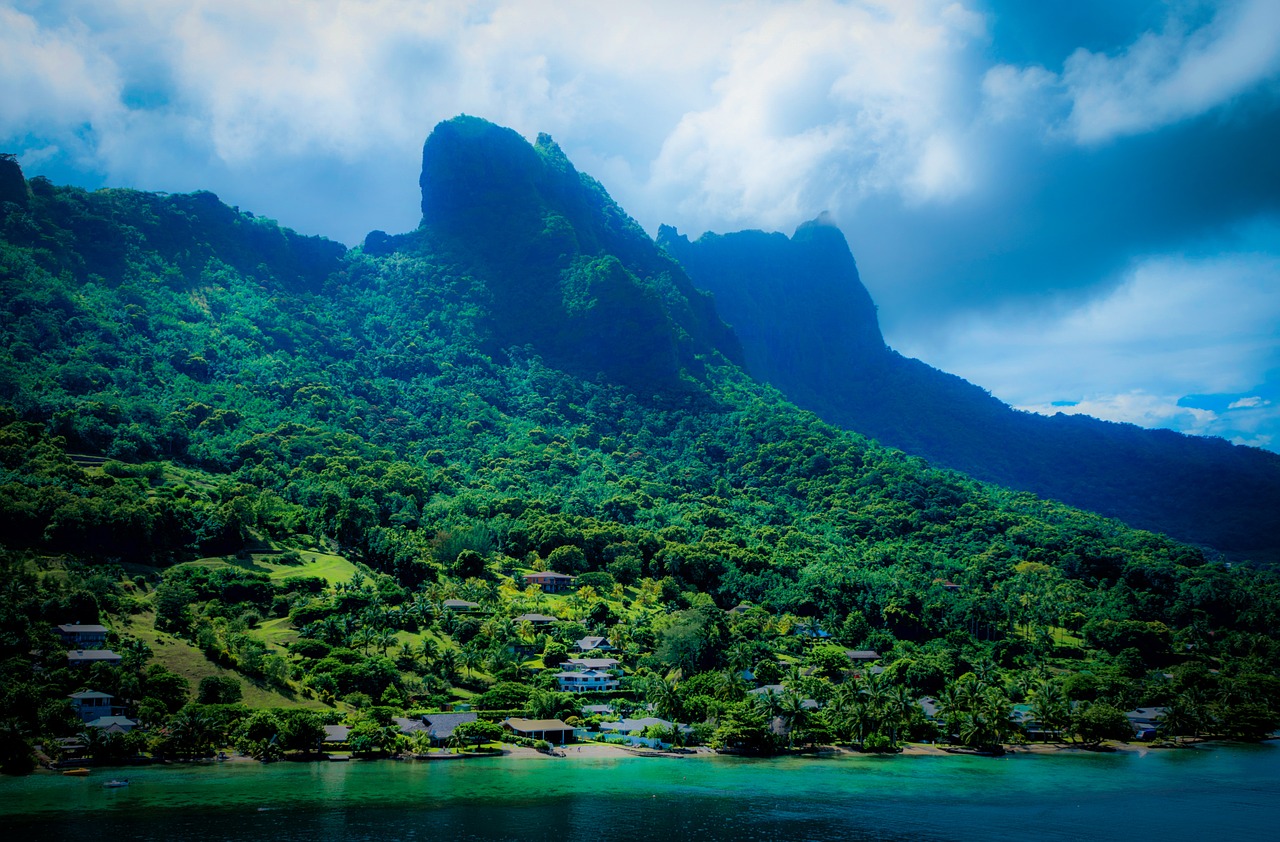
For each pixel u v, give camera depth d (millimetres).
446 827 163000
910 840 166000
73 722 195875
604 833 164000
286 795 178000
